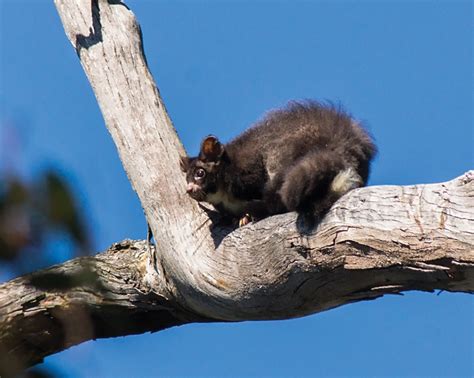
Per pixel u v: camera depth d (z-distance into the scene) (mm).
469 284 9172
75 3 15383
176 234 12641
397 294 10086
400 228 9281
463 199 8953
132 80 14500
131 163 13805
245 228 11555
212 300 12164
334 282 10375
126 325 14469
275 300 11336
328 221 10023
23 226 5137
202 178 13367
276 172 13156
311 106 13789
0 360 6660
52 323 13781
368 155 12883
